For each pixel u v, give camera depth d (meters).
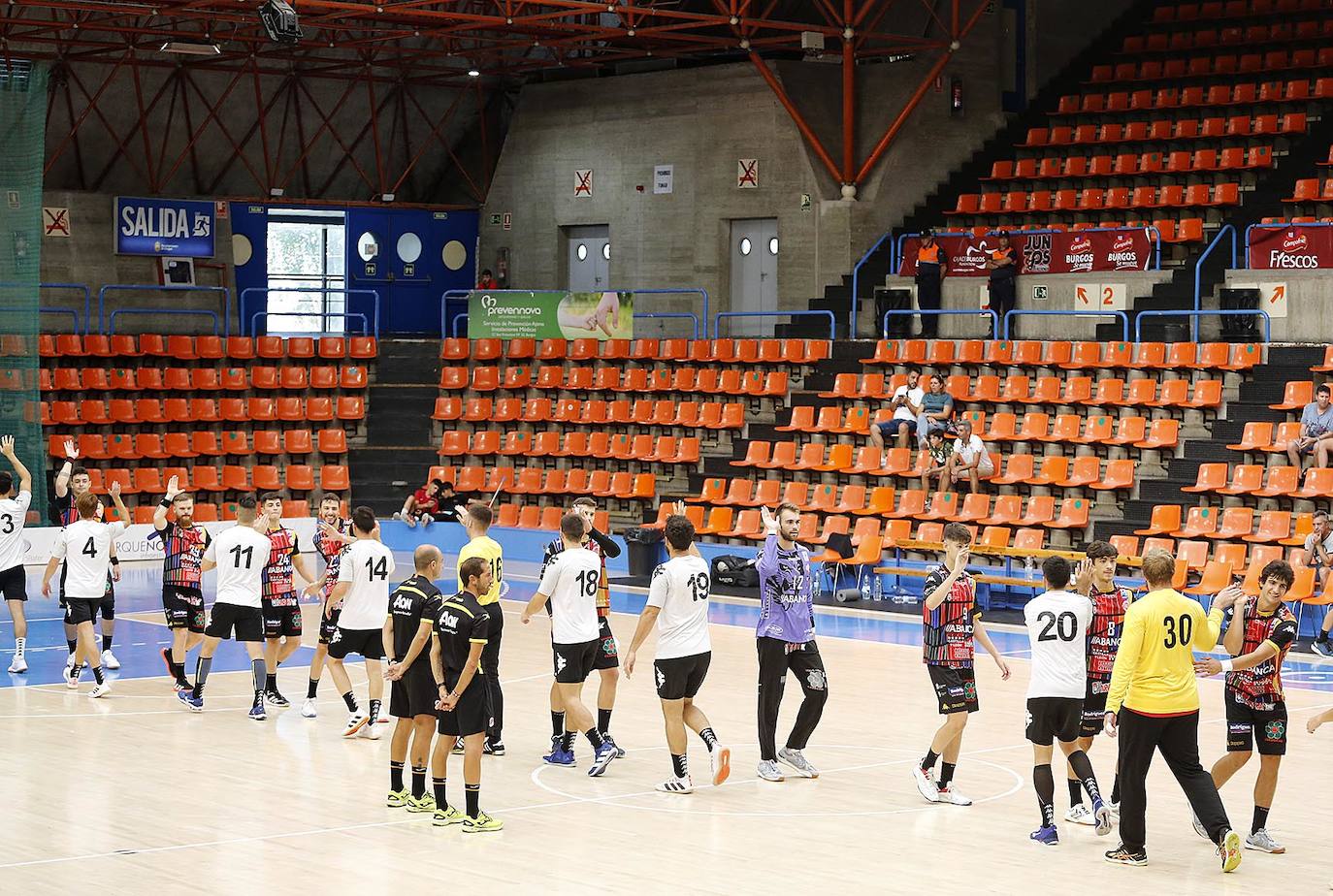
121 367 28.33
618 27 27.91
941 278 26.53
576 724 11.91
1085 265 25.16
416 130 33.94
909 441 23.72
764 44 28.08
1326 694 15.37
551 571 11.80
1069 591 10.48
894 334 27.08
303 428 29.00
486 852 9.67
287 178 33.31
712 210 30.33
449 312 34.34
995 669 16.78
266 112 32.41
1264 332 22.58
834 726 13.78
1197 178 27.50
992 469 22.53
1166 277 24.36
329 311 33.31
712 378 26.62
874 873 9.27
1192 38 30.17
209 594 21.86
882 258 28.53
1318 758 12.68
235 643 18.56
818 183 28.92
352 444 29.31
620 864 9.42
